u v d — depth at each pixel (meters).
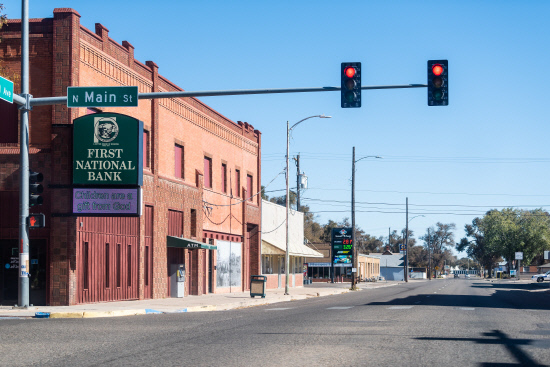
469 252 176.88
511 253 129.75
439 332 14.73
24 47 22.25
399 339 13.30
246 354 11.22
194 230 36.66
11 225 25.25
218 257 40.53
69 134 25.30
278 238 52.44
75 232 24.97
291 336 14.00
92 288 26.25
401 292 46.84
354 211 59.84
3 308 22.95
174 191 33.97
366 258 109.19
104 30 27.92
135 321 18.64
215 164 40.47
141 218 30.22
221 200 41.22
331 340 13.18
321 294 45.41
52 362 10.47
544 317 20.08
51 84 25.33
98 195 25.00
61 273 24.67
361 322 17.50
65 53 25.25
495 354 11.20
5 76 25.30
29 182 22.62
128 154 25.08
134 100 20.94
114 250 28.12
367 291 53.16
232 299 32.78
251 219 46.66
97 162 25.11
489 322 17.70
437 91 19.03
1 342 13.10
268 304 31.64
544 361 10.49
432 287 64.06
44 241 25.12
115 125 25.23
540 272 147.75
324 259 90.12
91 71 26.66
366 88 19.59
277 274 52.28
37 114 25.45
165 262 32.88
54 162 25.25
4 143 25.23
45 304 24.73
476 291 49.59
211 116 39.91
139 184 25.00
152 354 11.33
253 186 47.88
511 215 131.12
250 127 47.72
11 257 25.34
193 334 14.66
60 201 25.03
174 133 34.31
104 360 10.65
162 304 27.30
